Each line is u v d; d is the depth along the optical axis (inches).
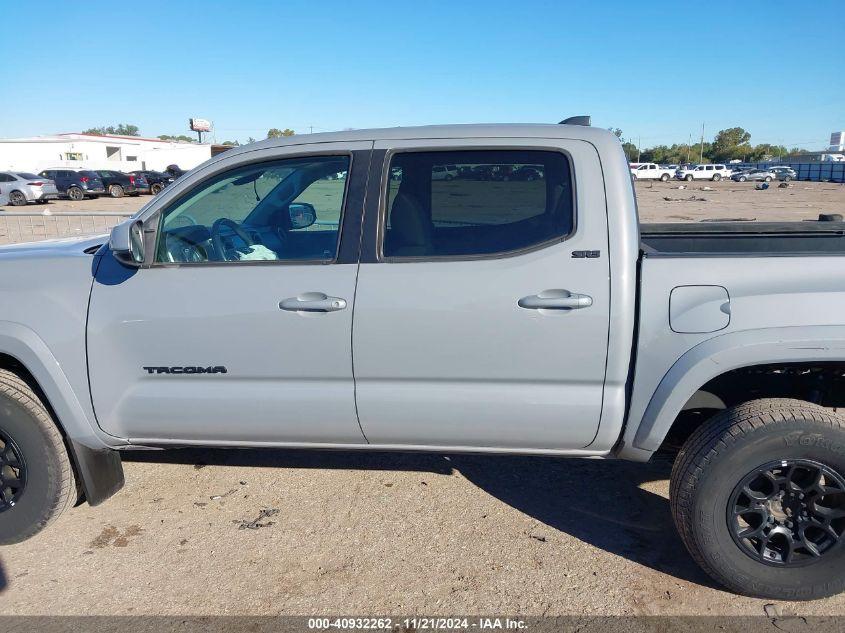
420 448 118.3
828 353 100.7
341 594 111.3
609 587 112.7
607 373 107.7
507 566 118.5
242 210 125.0
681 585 113.3
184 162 2080.5
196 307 114.2
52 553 123.6
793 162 3154.5
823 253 106.7
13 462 123.3
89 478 126.4
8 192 1097.4
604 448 113.4
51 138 1919.3
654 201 1259.8
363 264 111.7
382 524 132.3
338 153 116.9
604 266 106.1
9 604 109.3
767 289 103.5
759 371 114.0
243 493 145.1
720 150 4557.1
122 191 1312.7
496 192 111.7
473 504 139.9
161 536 128.6
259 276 113.5
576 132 112.4
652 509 138.2
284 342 112.9
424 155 114.0
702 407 112.9
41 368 117.5
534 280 106.8
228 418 118.0
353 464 158.6
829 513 103.9
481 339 108.2
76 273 119.3
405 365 111.2
